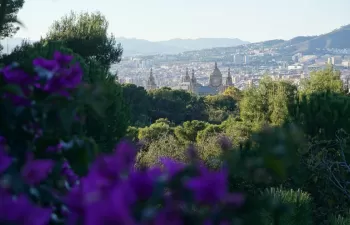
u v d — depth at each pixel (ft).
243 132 44.42
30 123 5.47
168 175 3.87
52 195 4.19
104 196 3.23
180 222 3.58
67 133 5.52
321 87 56.13
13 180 3.81
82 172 5.09
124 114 26.30
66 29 60.03
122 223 2.91
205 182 3.65
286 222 16.58
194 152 4.18
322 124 26.53
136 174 3.60
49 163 4.09
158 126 62.18
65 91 5.41
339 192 23.63
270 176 4.32
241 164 4.33
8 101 5.39
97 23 61.36
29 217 3.05
